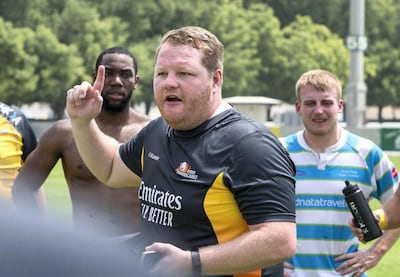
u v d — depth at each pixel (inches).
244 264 272.7
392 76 6820.9
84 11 5002.5
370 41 6766.7
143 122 556.4
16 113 542.3
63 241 138.5
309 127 469.4
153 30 5565.9
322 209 465.4
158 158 305.4
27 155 547.5
